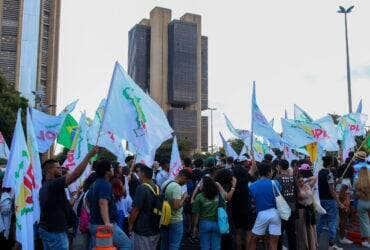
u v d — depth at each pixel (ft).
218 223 24.70
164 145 211.41
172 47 409.90
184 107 418.92
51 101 279.08
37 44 266.36
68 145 35.14
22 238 18.39
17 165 19.10
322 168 33.81
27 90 256.93
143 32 417.90
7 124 120.78
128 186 32.37
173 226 26.22
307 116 48.26
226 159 42.11
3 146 38.14
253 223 28.43
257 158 54.13
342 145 57.00
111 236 21.02
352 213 37.55
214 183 25.02
